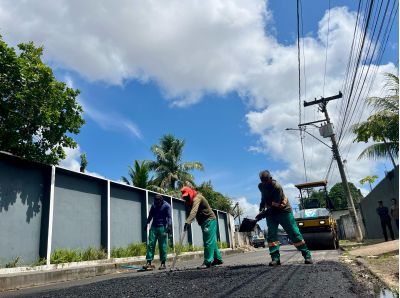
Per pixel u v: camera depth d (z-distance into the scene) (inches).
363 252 359.9
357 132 588.1
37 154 370.9
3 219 324.8
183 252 604.7
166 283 169.2
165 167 1174.3
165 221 340.5
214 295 128.6
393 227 656.4
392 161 645.9
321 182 669.3
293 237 231.9
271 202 235.6
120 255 462.9
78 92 409.1
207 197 1416.1
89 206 450.9
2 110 350.3
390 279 151.8
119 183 515.5
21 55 380.5
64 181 412.2
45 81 369.7
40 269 331.6
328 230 529.0
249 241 1706.4
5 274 275.6
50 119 371.2
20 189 349.1
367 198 881.5
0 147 349.7
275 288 134.1
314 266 208.8
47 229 364.8
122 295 145.0
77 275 326.3
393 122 550.9
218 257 278.5
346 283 142.5
